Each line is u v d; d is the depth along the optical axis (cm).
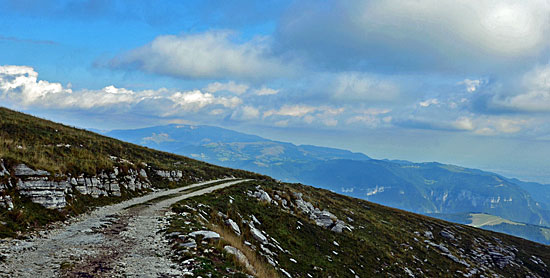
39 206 2114
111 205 2873
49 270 1255
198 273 1357
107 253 1544
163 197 3500
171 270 1376
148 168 4578
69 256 1447
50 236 1764
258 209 3878
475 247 6231
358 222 5359
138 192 3653
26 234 1705
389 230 5475
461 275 4450
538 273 5866
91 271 1289
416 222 6938
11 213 1834
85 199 2714
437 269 4388
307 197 5762
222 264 1564
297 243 3372
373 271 3494
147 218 2416
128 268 1361
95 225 2100
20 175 2164
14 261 1307
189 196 3628
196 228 2175
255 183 5466
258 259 2180
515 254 6512
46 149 3262
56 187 2319
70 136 4550
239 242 2272
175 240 1830
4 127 3791
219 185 4856
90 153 3828
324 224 4494
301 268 2769
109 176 3312
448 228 7056
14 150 2647
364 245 4128
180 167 5784
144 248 1670
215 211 3038
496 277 4894
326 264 3136
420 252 4847
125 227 2108
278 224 3666
